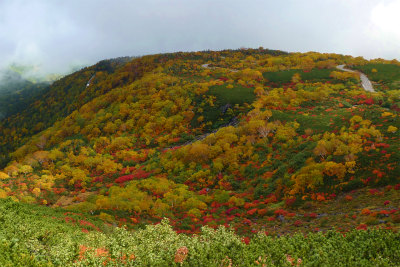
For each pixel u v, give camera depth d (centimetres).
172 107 15450
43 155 13588
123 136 14762
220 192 7938
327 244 2059
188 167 10156
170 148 12575
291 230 4859
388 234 2081
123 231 2314
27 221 2878
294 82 17350
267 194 7100
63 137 17725
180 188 8462
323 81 17088
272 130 10106
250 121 10769
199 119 14088
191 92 16550
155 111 15738
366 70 18450
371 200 4978
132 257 1922
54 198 10000
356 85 15500
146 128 14688
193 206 7275
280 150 8869
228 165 9388
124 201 7125
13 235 2247
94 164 12519
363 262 1716
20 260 1672
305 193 6250
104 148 14162
